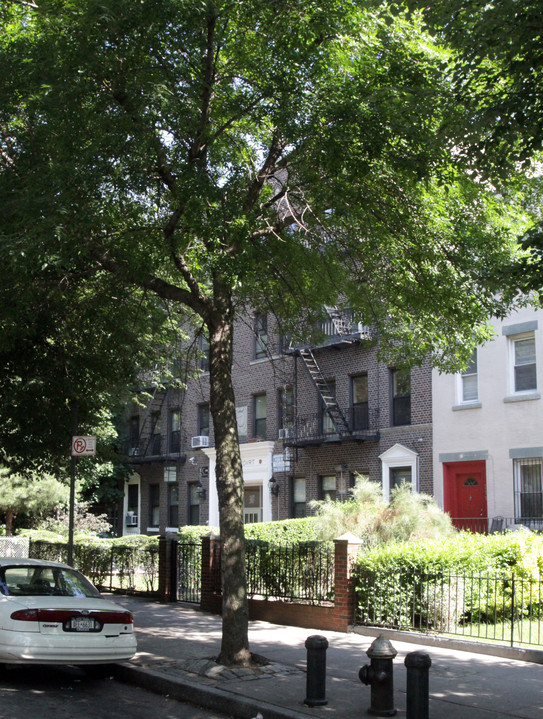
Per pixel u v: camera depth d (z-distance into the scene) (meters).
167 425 33.34
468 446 20.75
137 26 10.27
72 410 14.34
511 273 8.33
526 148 8.73
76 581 9.89
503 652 10.12
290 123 10.81
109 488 34.59
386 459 22.97
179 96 10.78
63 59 10.48
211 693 8.30
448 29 8.84
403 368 14.12
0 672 9.74
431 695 8.18
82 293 13.71
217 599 14.31
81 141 10.56
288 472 26.59
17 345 13.68
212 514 30.00
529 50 8.38
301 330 14.41
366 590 11.98
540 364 19.41
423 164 10.52
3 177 10.97
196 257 12.60
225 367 10.23
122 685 9.44
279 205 13.48
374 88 10.93
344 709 7.66
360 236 12.74
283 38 10.80
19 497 26.09
